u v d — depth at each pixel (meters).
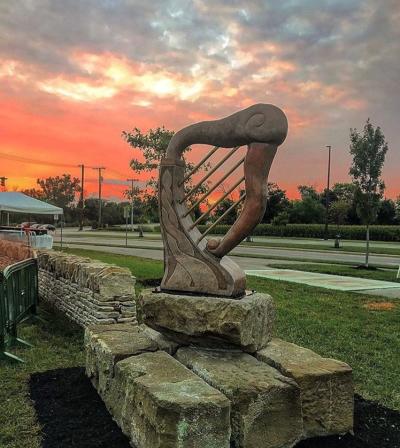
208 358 3.73
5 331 5.43
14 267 6.11
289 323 7.52
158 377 3.20
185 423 2.72
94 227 69.62
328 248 29.33
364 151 17.39
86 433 3.46
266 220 55.84
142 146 12.24
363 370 5.29
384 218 55.06
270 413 3.17
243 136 3.83
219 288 3.95
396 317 8.08
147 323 4.10
